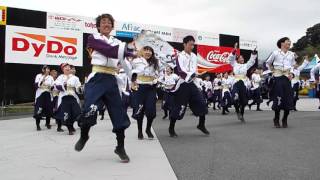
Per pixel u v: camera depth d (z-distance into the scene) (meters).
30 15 19.39
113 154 6.18
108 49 5.30
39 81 10.23
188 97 8.04
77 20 20.53
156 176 4.72
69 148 6.90
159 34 23.44
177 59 7.99
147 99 7.94
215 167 5.12
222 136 8.01
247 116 13.53
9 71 18.84
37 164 5.50
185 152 6.25
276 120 9.41
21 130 10.12
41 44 19.61
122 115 5.50
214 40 25.72
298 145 6.67
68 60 20.34
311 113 14.01
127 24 22.33
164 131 9.29
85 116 5.32
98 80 5.41
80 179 4.62
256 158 5.64
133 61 7.92
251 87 17.44
